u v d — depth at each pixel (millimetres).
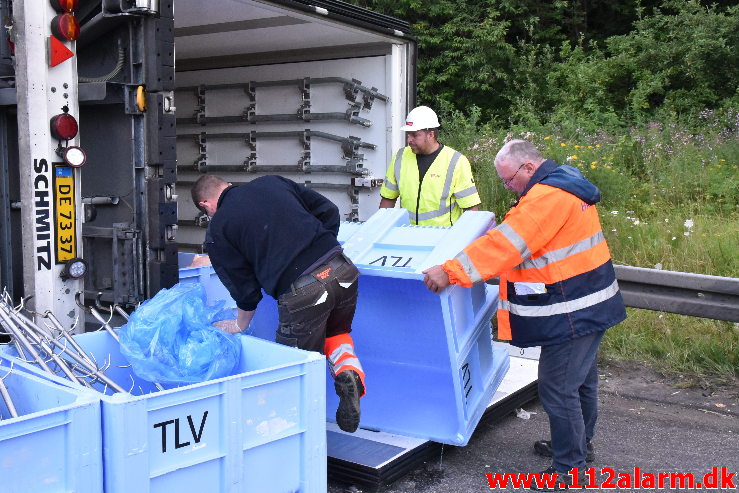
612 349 5215
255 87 6570
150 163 3812
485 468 3551
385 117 5973
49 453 2043
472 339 3588
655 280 4809
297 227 3049
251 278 3119
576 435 3266
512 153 3283
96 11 3807
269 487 2551
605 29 15117
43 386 2367
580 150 8758
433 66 13820
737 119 10695
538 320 3215
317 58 6223
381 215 3916
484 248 3096
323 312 3051
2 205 4031
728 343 4965
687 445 3809
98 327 4035
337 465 3330
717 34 12273
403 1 13766
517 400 4219
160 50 3752
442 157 5012
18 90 3469
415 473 3490
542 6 14906
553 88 12727
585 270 3193
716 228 6895
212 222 3078
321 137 6297
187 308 2871
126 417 2137
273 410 2529
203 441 2342
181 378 2756
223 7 4867
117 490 2148
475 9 13969
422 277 3184
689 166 8586
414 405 3633
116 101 3732
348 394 3076
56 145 3578
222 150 6887
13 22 3486
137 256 3850
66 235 3656
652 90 12133
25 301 3412
